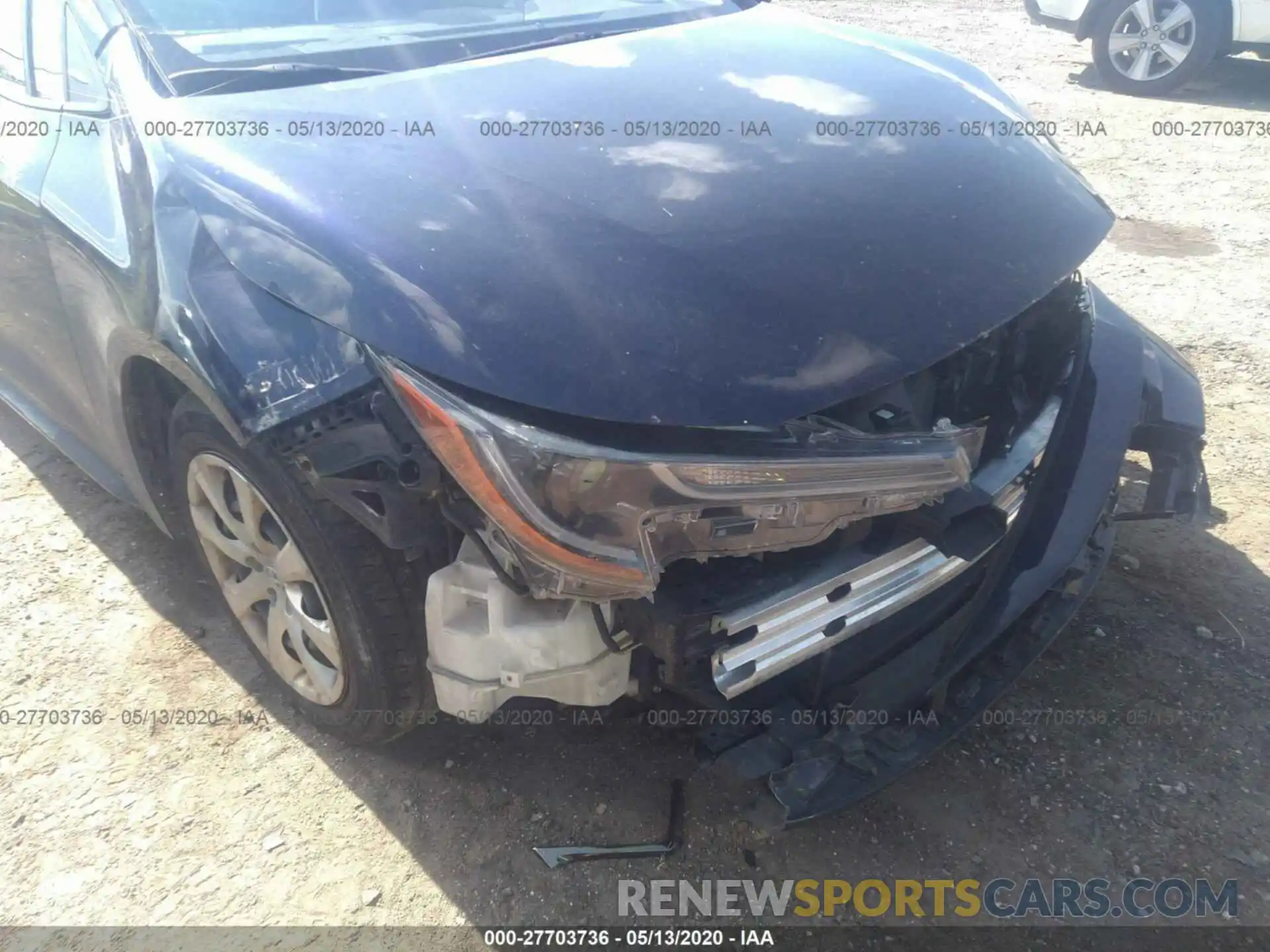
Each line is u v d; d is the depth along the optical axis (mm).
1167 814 2068
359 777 2148
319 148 1924
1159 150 6086
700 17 2859
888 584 1823
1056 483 2027
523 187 1807
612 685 1768
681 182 1854
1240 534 2834
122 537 2898
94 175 2205
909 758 1819
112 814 2076
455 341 1551
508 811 2068
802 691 1842
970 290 1774
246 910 1886
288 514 1862
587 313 1583
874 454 1613
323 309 1660
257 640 2293
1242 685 2363
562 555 1520
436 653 1807
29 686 2391
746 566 1734
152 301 1939
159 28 2309
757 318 1621
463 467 1528
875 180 1941
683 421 1509
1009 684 1997
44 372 2789
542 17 2730
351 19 2557
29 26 2559
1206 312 4035
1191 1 6996
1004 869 1963
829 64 2459
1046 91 7512
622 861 1970
